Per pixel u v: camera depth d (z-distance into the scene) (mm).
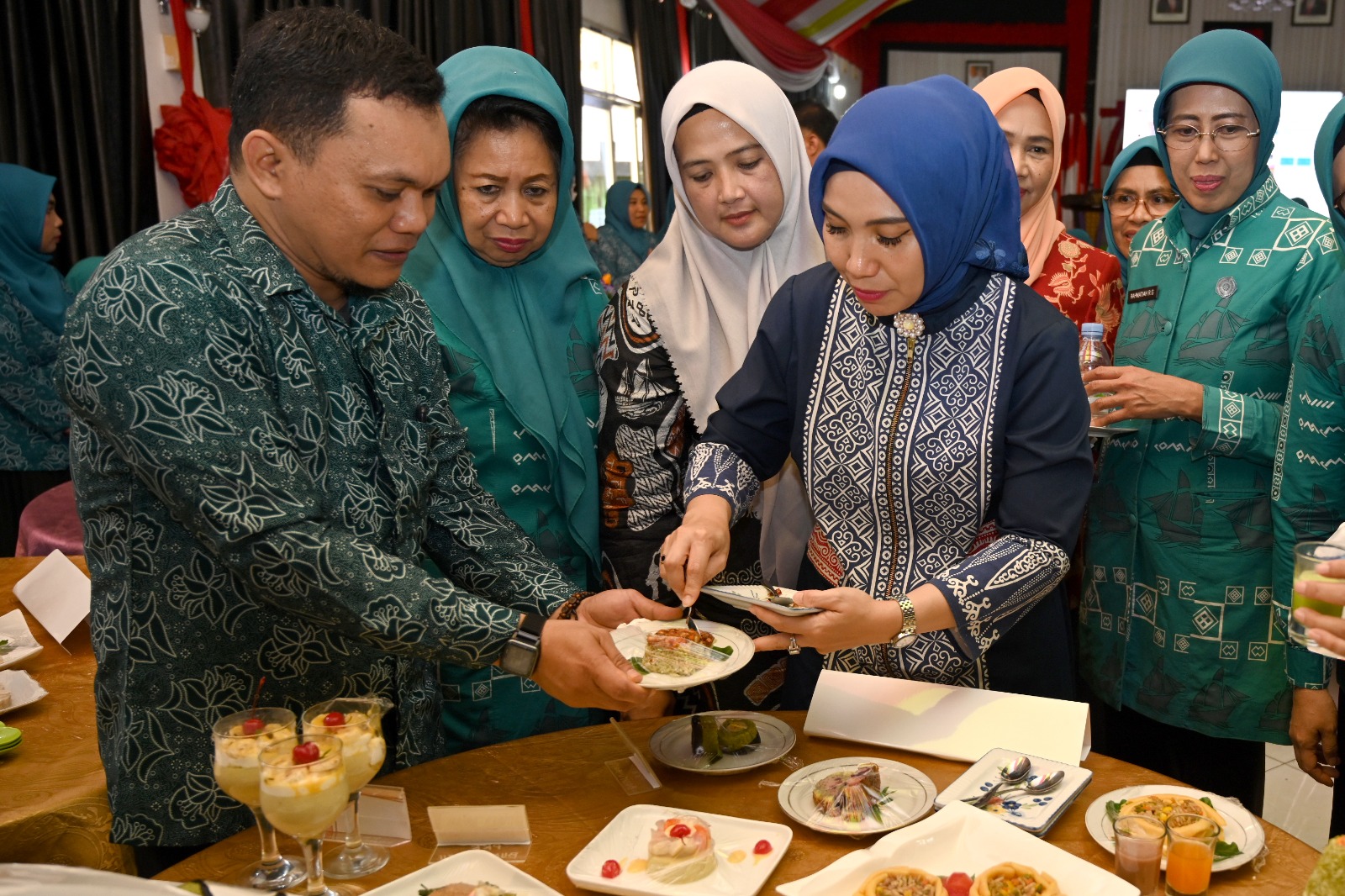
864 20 10305
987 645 1432
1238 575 1965
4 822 1331
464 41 5711
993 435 1511
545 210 1866
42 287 3951
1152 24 11508
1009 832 1152
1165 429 2025
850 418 1613
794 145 1972
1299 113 11195
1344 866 919
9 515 3992
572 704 1300
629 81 8102
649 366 1952
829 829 1216
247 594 1277
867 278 1491
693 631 1459
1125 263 2996
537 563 1540
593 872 1158
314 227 1234
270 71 1194
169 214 4289
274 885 1142
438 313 1889
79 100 3916
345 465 1347
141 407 1154
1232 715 1993
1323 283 1896
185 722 1284
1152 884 1098
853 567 1654
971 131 1478
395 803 1275
